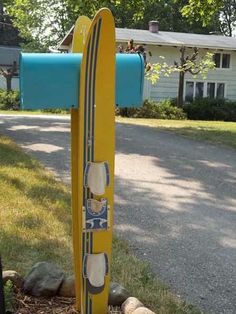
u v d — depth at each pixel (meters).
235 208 5.91
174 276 3.78
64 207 5.09
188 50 26.28
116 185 6.73
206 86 27.08
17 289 3.02
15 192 5.53
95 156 2.54
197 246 4.50
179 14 40.91
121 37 24.64
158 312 3.02
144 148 9.95
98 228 2.59
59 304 2.92
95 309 2.68
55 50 32.72
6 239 4.02
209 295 3.50
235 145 10.86
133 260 3.89
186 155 9.35
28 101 2.48
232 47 26.78
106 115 2.53
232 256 4.31
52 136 10.98
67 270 3.49
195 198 6.27
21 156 7.96
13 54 39.78
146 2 18.52
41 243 4.00
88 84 2.48
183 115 22.81
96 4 15.53
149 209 5.65
